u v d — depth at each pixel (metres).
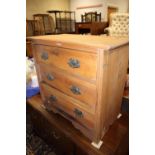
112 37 1.08
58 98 1.09
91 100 0.84
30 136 1.44
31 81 1.57
